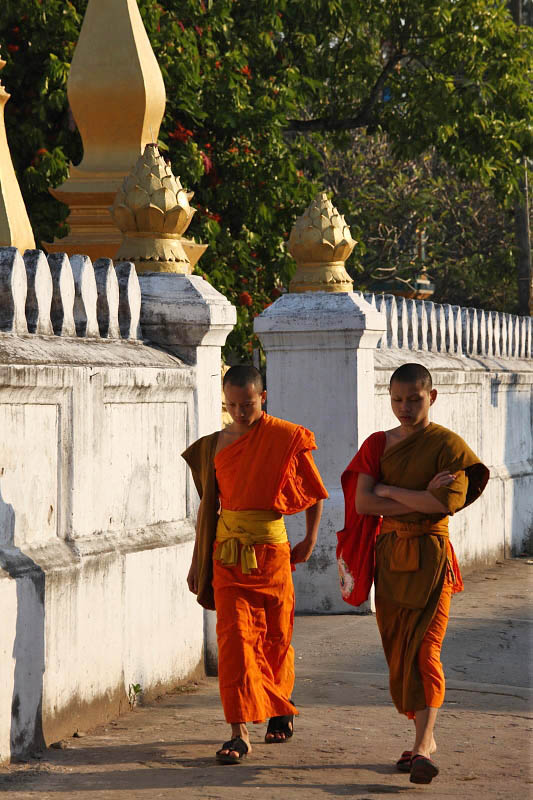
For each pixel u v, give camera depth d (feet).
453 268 144.05
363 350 46.83
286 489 27.71
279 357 47.32
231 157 69.87
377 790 24.36
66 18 62.28
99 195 45.60
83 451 29.01
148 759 26.45
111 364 30.40
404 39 94.48
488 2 97.19
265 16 79.15
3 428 25.61
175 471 34.68
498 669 36.96
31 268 28.35
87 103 45.73
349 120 100.22
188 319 34.81
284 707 27.45
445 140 92.48
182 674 34.30
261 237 72.54
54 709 27.25
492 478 63.72
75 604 28.02
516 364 71.41
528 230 119.03
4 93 34.83
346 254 47.65
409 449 26.32
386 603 26.30
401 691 26.21
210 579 28.04
